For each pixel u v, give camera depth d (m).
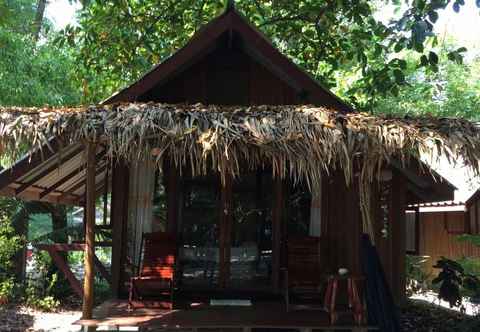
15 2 13.28
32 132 5.71
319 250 7.41
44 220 14.03
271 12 12.46
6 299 10.30
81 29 12.13
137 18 12.07
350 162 5.69
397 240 7.71
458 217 14.09
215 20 7.09
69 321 9.20
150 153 5.63
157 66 7.18
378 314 6.30
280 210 7.76
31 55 12.05
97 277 11.31
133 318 6.33
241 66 7.91
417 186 7.88
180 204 7.80
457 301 8.70
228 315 6.57
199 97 7.87
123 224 7.71
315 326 6.12
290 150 5.50
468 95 17.62
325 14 10.71
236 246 7.75
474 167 5.69
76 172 8.81
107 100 7.24
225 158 5.52
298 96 7.77
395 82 9.70
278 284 7.62
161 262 7.18
